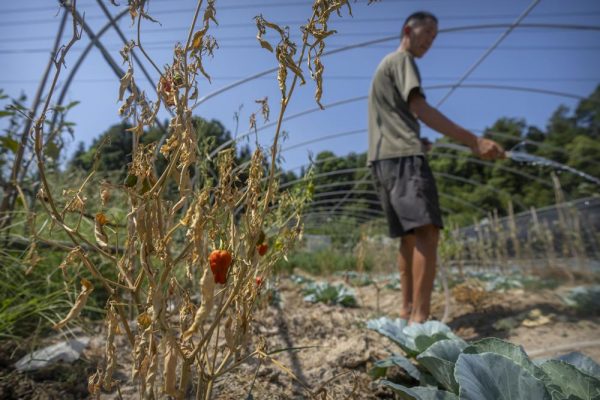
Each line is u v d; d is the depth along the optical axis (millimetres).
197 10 927
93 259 2943
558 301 4379
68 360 2064
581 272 5984
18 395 1711
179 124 919
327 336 2947
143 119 963
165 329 902
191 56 939
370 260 10328
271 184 1030
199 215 909
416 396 1303
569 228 6426
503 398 1143
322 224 16188
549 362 1325
